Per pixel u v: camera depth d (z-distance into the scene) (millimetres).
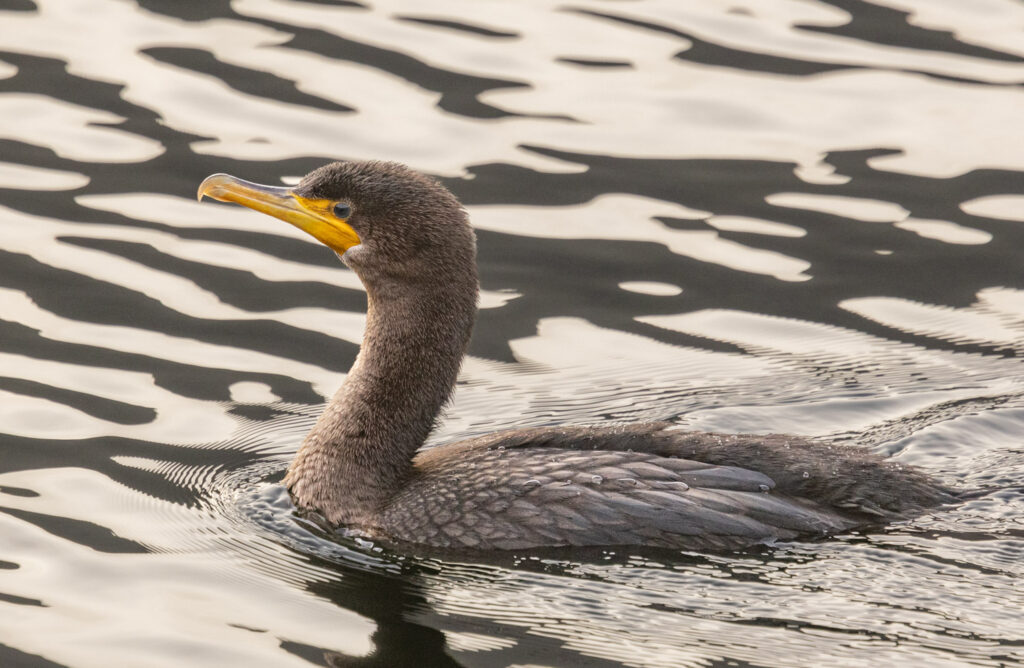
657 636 10531
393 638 10664
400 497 12023
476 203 17281
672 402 14336
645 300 16031
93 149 17875
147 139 18047
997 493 12023
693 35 20406
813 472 11820
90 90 18859
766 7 21094
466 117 18656
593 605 10898
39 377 14242
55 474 12820
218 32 20141
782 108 19047
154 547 11820
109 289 15703
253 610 11000
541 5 21141
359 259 12484
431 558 11570
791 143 18469
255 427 13766
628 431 12320
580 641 10547
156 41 19891
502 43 20078
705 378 14766
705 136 18578
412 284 12398
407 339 12430
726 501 11414
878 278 16375
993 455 13180
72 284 15719
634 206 17422
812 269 16516
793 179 17875
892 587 10828
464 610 10969
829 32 20438
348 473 12328
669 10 21000
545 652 10438
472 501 11695
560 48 20062
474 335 15430
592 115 18812
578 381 14734
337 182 12516
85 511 12289
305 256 16656
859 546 11234
